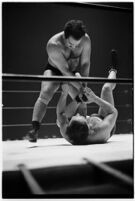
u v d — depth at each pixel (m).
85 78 1.03
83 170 1.10
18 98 3.72
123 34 3.90
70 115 1.91
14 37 3.67
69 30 1.71
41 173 1.04
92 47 3.88
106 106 1.80
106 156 1.24
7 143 1.98
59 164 1.09
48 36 3.78
